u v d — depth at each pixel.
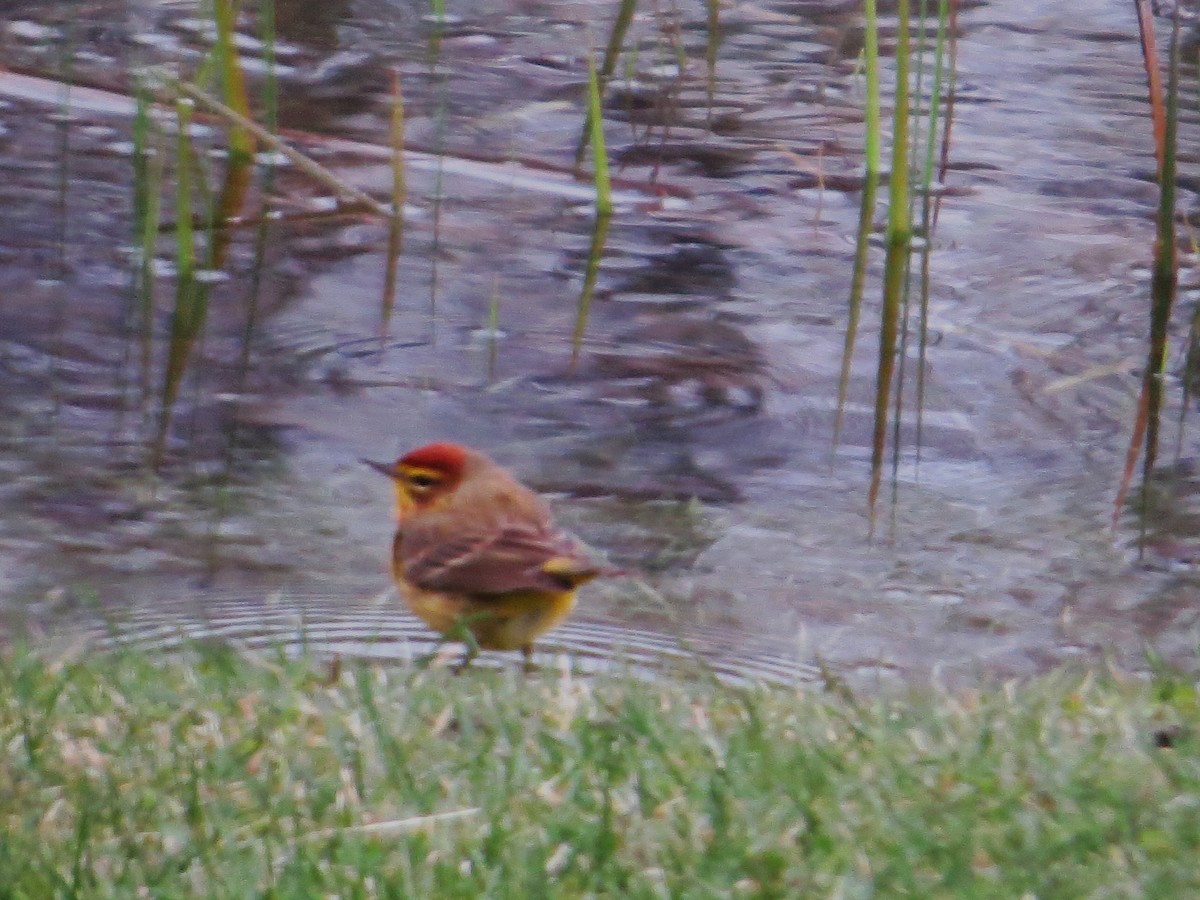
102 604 10.08
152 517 11.37
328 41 21.33
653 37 22.66
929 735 7.71
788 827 6.81
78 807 6.91
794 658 9.73
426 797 7.02
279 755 7.41
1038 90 20.97
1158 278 12.55
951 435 13.12
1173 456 12.83
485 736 7.65
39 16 21.42
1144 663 9.79
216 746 7.50
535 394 13.48
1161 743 7.64
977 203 17.52
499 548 9.20
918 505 12.04
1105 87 21.16
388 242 15.84
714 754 7.43
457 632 9.20
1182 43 22.72
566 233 16.44
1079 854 6.59
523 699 8.13
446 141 18.50
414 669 8.59
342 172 17.39
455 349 14.13
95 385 13.21
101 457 12.17
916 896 6.30
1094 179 18.20
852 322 12.94
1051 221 17.14
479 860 6.50
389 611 10.23
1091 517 11.97
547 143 18.69
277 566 10.86
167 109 17.44
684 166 18.22
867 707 8.11
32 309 14.27
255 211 16.28
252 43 20.80
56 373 13.31
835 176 18.08
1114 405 13.65
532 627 9.35
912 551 11.29
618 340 14.46
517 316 14.72
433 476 9.70
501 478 9.76
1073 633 10.19
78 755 7.42
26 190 16.39
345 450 12.51
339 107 19.14
